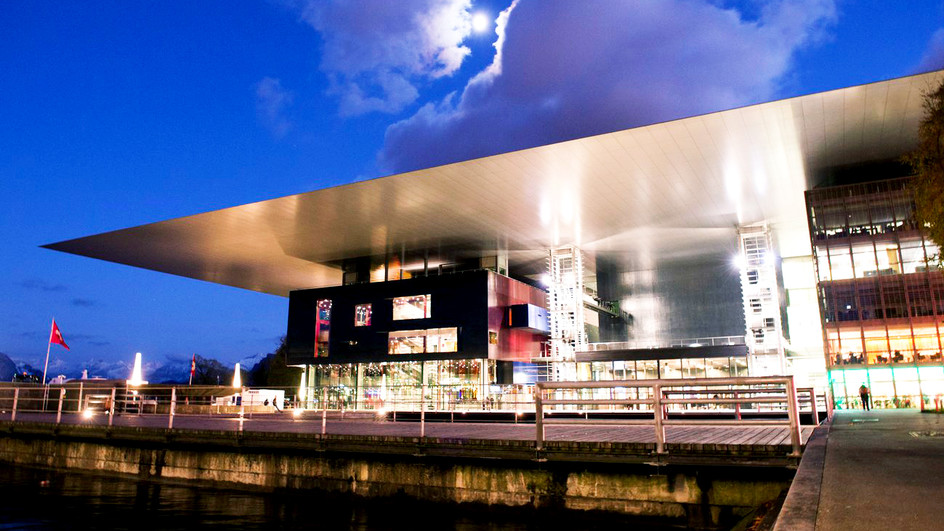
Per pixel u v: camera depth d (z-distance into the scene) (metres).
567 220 37.78
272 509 13.87
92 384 37.38
